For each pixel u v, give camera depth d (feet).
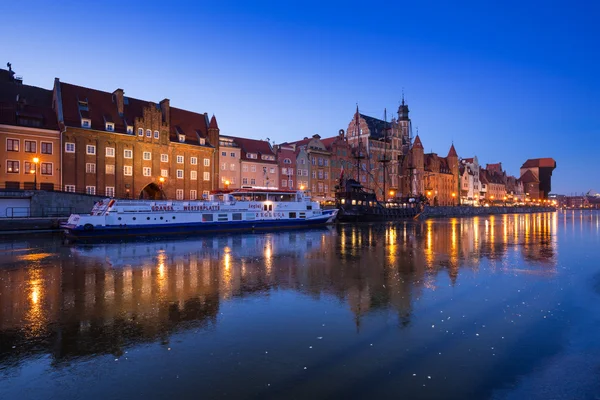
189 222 151.74
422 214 323.37
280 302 53.06
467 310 49.78
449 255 99.09
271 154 282.56
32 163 179.01
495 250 110.73
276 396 28.43
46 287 61.00
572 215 483.51
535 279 69.10
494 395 28.94
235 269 76.79
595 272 76.48
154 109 220.84
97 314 47.44
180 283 64.08
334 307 50.83
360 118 384.88
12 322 44.57
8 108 176.04
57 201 163.94
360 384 30.37
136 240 127.03
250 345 37.88
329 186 321.11
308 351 36.52
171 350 36.65
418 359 34.99
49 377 31.40
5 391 29.17
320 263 84.64
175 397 28.30
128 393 28.86
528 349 37.47
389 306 51.37
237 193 173.47
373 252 103.14
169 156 226.99
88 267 78.13
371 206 252.42
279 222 178.40
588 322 45.50
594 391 29.58
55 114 191.42
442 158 507.30
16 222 138.62
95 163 198.18
